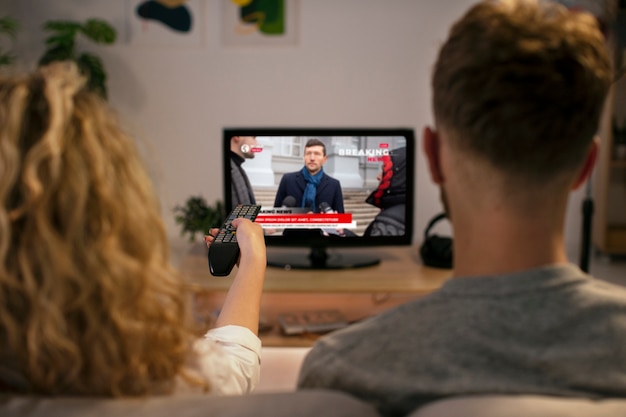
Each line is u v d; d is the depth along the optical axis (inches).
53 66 20.3
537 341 17.2
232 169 94.0
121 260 17.3
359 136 93.0
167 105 149.1
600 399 16.5
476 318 17.7
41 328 16.3
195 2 145.1
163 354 19.5
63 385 17.6
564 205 19.1
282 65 147.4
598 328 17.1
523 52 17.5
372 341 18.9
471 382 16.9
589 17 18.8
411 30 145.6
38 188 16.2
